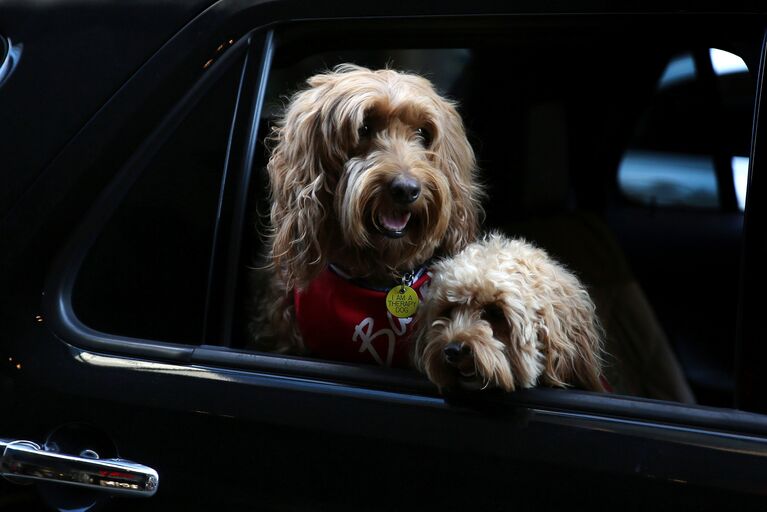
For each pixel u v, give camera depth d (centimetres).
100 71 225
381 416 188
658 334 365
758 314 176
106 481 193
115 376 205
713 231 439
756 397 174
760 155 180
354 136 239
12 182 222
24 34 234
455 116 271
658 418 175
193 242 221
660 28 196
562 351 210
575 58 346
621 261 371
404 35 218
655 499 168
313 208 242
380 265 246
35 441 205
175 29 225
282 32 222
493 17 205
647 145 427
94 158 220
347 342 237
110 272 220
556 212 381
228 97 222
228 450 194
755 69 184
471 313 204
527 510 175
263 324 259
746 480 165
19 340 212
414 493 182
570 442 176
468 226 267
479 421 183
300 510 188
